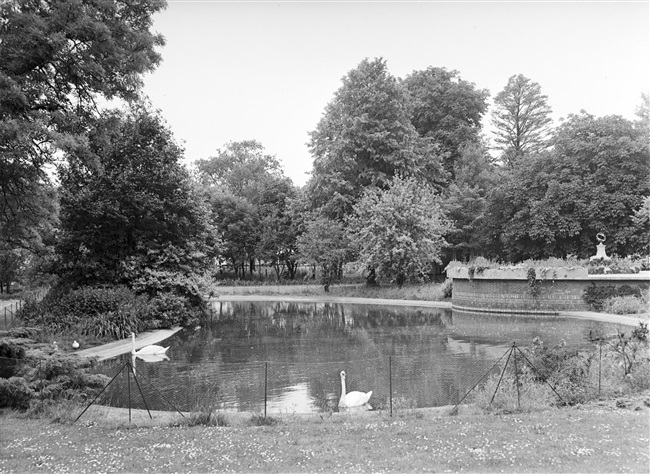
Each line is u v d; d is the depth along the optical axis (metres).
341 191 50.88
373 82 51.03
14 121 14.83
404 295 45.25
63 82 18.52
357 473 7.23
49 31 16.58
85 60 17.55
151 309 27.84
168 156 31.30
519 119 67.38
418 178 52.50
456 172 57.09
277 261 71.69
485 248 55.31
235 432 9.80
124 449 8.81
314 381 15.52
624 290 29.25
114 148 28.56
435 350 20.08
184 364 18.59
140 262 29.88
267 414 11.62
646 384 12.18
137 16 20.06
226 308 42.72
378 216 45.19
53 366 12.88
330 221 52.28
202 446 8.80
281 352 20.89
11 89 15.14
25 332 16.58
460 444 8.41
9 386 12.21
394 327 27.97
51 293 27.77
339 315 35.47
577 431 8.94
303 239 54.50
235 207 72.44
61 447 9.02
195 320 30.89
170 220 30.80
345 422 10.51
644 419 9.66
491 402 11.39
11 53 16.09
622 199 42.31
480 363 17.16
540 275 31.58
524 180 49.41
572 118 49.69
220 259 67.94
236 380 15.93
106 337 23.56
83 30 16.94
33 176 19.27
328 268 53.69
